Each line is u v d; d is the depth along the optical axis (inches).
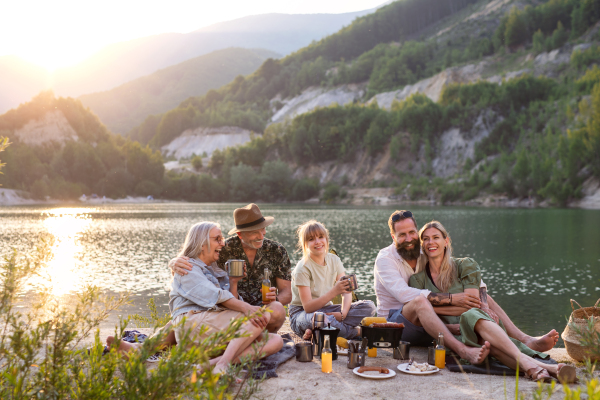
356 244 1141.7
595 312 171.0
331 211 3184.1
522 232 1488.7
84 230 1515.7
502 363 153.3
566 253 973.2
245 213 186.5
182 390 91.7
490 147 5324.8
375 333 166.1
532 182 4163.4
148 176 6003.9
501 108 5684.1
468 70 7687.0
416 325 179.6
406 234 184.5
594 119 3887.8
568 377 133.0
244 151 6998.0
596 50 6215.6
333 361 166.6
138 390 92.4
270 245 197.6
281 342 158.1
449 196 4658.0
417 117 5940.0
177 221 2026.3
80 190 5329.7
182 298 154.2
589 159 3927.2
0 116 6737.2
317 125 6653.5
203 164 7608.3
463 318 157.1
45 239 117.0
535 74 6594.5
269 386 136.9
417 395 130.3
